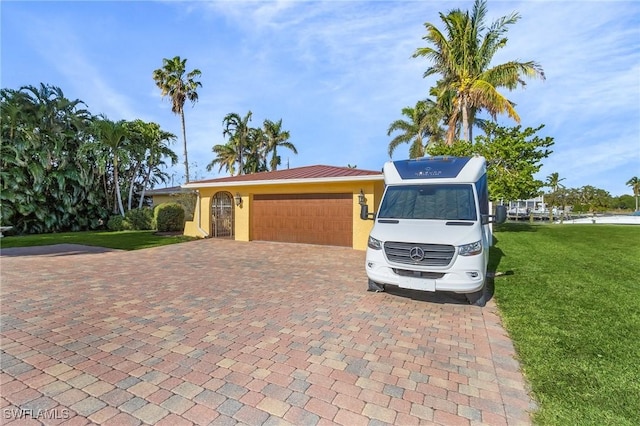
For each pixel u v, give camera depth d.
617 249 11.10
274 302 5.62
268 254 10.92
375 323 4.66
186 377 3.16
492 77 18.11
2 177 19.89
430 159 6.85
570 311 4.98
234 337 4.12
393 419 2.59
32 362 3.43
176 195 23.78
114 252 11.40
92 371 3.25
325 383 3.09
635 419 2.54
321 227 13.09
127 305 5.40
